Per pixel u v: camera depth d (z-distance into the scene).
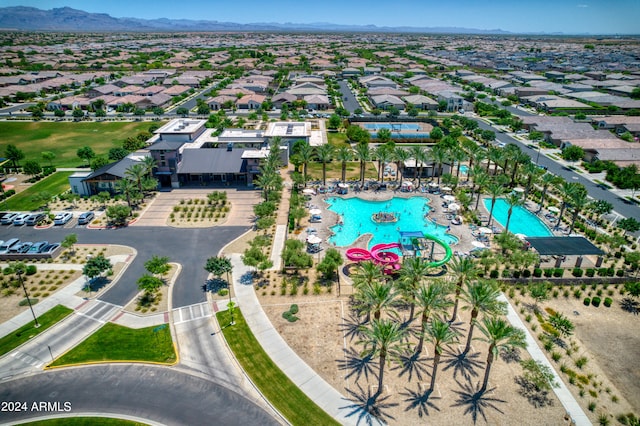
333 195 110.50
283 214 99.12
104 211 99.81
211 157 118.25
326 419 46.81
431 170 124.81
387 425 46.00
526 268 75.81
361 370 53.66
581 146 142.00
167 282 72.19
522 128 175.62
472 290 53.06
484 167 130.75
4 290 69.88
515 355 56.38
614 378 53.22
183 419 46.62
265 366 54.09
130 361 54.84
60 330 60.53
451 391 50.56
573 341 59.41
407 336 59.41
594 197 108.75
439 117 198.88
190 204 103.88
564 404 49.09
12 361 54.78
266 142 134.38
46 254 78.75
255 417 47.00
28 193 110.00
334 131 173.25
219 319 62.75
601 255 76.25
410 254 81.50
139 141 140.88
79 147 151.00
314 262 78.75
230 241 86.44
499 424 46.28
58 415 47.16
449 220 97.06
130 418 46.78
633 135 162.00
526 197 108.00
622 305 67.81
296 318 63.12
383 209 103.44
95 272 68.38
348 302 67.06
